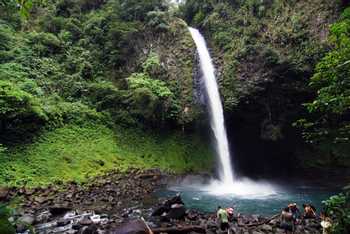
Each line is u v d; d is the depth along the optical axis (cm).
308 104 765
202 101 2945
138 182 2275
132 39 3108
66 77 2808
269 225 1305
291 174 2955
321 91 733
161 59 3061
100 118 2628
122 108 2769
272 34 2817
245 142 2977
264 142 2908
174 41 3133
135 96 2722
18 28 3125
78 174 2150
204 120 2884
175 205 1442
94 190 1992
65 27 3191
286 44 2705
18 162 2025
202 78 3000
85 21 3366
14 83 2417
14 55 2717
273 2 2959
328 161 2750
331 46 2450
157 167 2527
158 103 2741
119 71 3048
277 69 2586
